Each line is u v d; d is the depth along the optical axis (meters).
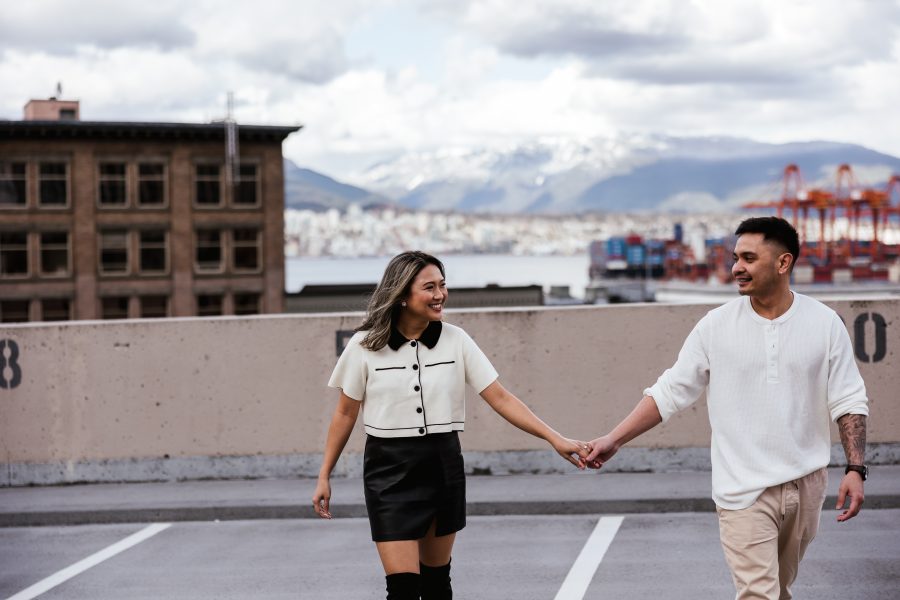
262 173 79.19
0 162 74.62
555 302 173.88
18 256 75.62
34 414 9.33
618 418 9.11
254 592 6.38
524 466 9.15
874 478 8.46
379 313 4.61
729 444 4.26
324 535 7.73
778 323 4.21
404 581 4.49
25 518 8.30
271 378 9.28
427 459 4.58
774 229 4.16
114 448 9.31
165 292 78.12
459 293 95.31
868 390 9.02
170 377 9.31
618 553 6.99
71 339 9.32
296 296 82.31
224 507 8.29
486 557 6.99
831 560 6.62
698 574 6.45
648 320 9.08
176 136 77.38
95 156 76.38
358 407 4.80
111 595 6.41
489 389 4.73
